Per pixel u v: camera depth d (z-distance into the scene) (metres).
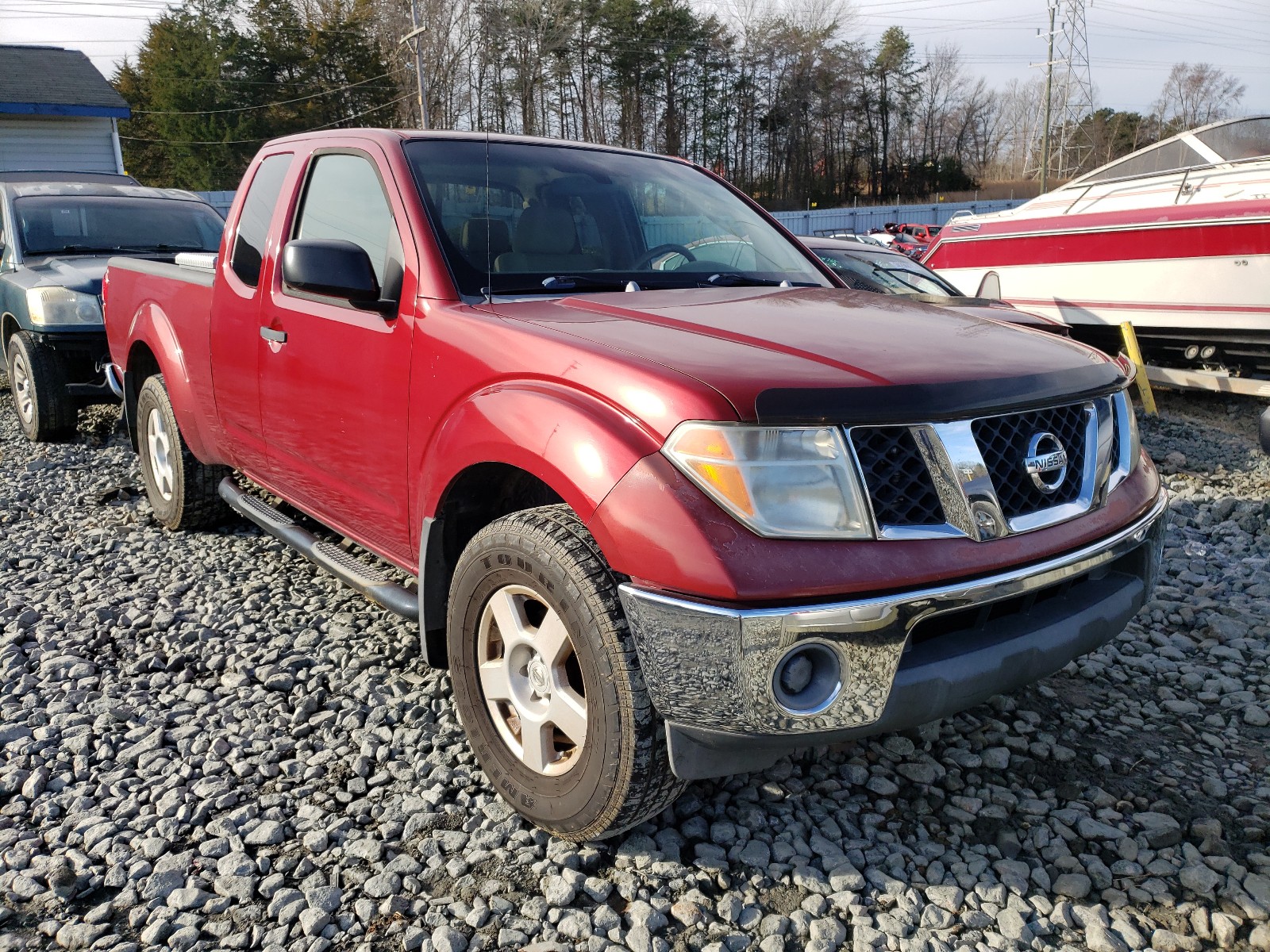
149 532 4.78
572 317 2.47
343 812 2.48
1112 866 2.32
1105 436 2.40
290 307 3.23
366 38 53.19
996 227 9.65
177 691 3.12
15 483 5.78
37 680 3.21
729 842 2.36
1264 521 5.05
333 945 2.02
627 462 1.97
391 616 3.74
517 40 55.66
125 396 4.94
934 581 1.95
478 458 2.31
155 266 4.57
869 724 1.95
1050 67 49.00
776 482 1.90
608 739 2.05
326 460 3.14
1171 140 8.46
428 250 2.72
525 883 2.20
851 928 2.09
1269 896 2.19
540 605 2.41
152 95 50.03
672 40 60.59
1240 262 7.44
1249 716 3.05
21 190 7.88
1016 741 2.88
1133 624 3.83
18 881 2.20
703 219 3.50
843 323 2.48
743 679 1.87
